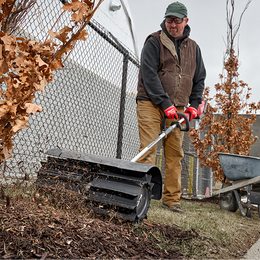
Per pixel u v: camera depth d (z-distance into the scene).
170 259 1.33
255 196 3.45
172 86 2.87
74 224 1.29
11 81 1.01
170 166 2.96
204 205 4.12
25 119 1.06
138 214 1.71
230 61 5.34
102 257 1.09
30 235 1.02
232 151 5.38
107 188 1.69
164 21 2.97
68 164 1.86
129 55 3.85
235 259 1.62
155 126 2.82
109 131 4.17
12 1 1.07
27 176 1.87
